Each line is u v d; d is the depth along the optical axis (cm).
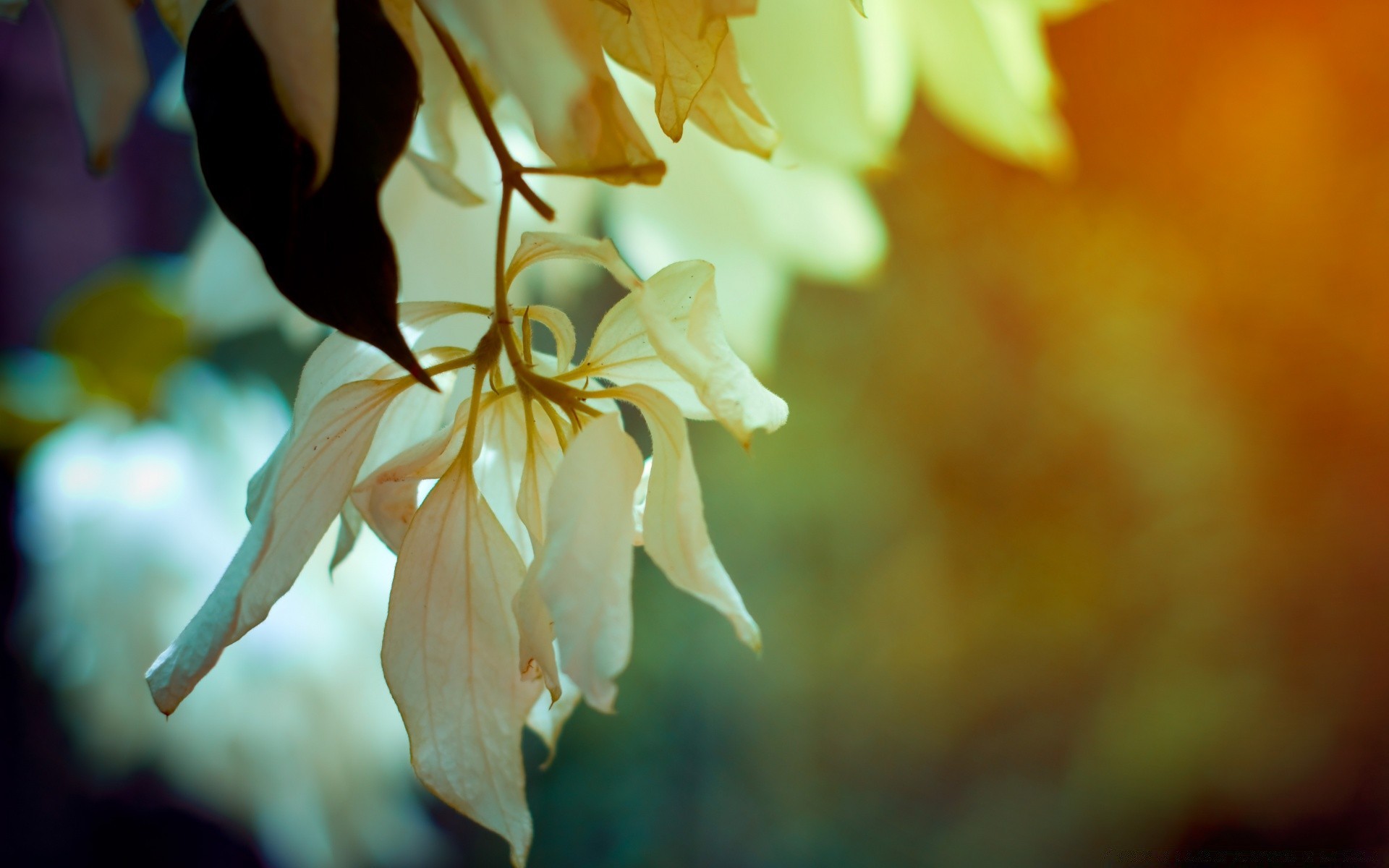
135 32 55
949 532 444
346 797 142
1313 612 416
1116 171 434
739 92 61
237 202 56
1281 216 419
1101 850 412
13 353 292
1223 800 410
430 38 62
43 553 144
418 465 58
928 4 69
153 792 279
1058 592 436
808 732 443
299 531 58
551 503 55
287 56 54
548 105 54
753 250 81
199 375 151
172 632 139
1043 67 70
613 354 60
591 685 54
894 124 71
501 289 57
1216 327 428
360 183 56
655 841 440
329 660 140
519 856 58
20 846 274
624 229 80
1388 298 408
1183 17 418
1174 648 425
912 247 439
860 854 425
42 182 297
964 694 438
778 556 450
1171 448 427
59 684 142
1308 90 409
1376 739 405
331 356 59
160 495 141
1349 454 415
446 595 58
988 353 442
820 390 447
